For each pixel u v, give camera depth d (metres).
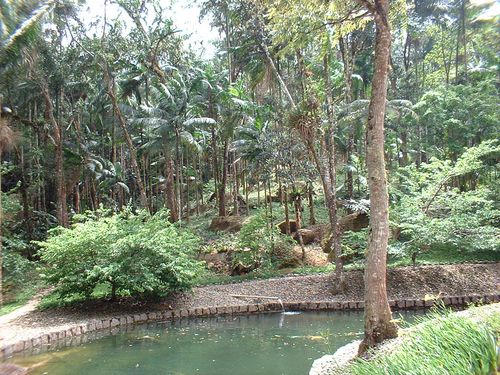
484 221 15.94
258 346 9.43
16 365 8.64
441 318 4.89
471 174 19.84
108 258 13.14
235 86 24.70
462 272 14.30
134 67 22.42
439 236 14.09
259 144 18.95
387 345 6.22
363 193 23.11
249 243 17.50
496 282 13.78
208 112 24.05
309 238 20.14
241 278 16.38
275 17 8.51
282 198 23.97
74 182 26.19
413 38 26.36
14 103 24.47
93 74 24.52
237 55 22.44
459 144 20.02
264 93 26.14
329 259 17.81
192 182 33.59
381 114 6.86
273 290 14.51
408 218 14.82
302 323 11.62
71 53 21.88
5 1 9.65
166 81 23.59
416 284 13.87
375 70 6.90
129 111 24.81
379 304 6.70
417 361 3.64
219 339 10.26
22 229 23.14
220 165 30.77
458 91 20.17
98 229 13.52
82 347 9.95
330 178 15.70
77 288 13.22
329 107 15.50
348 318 12.05
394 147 25.08
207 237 22.00
